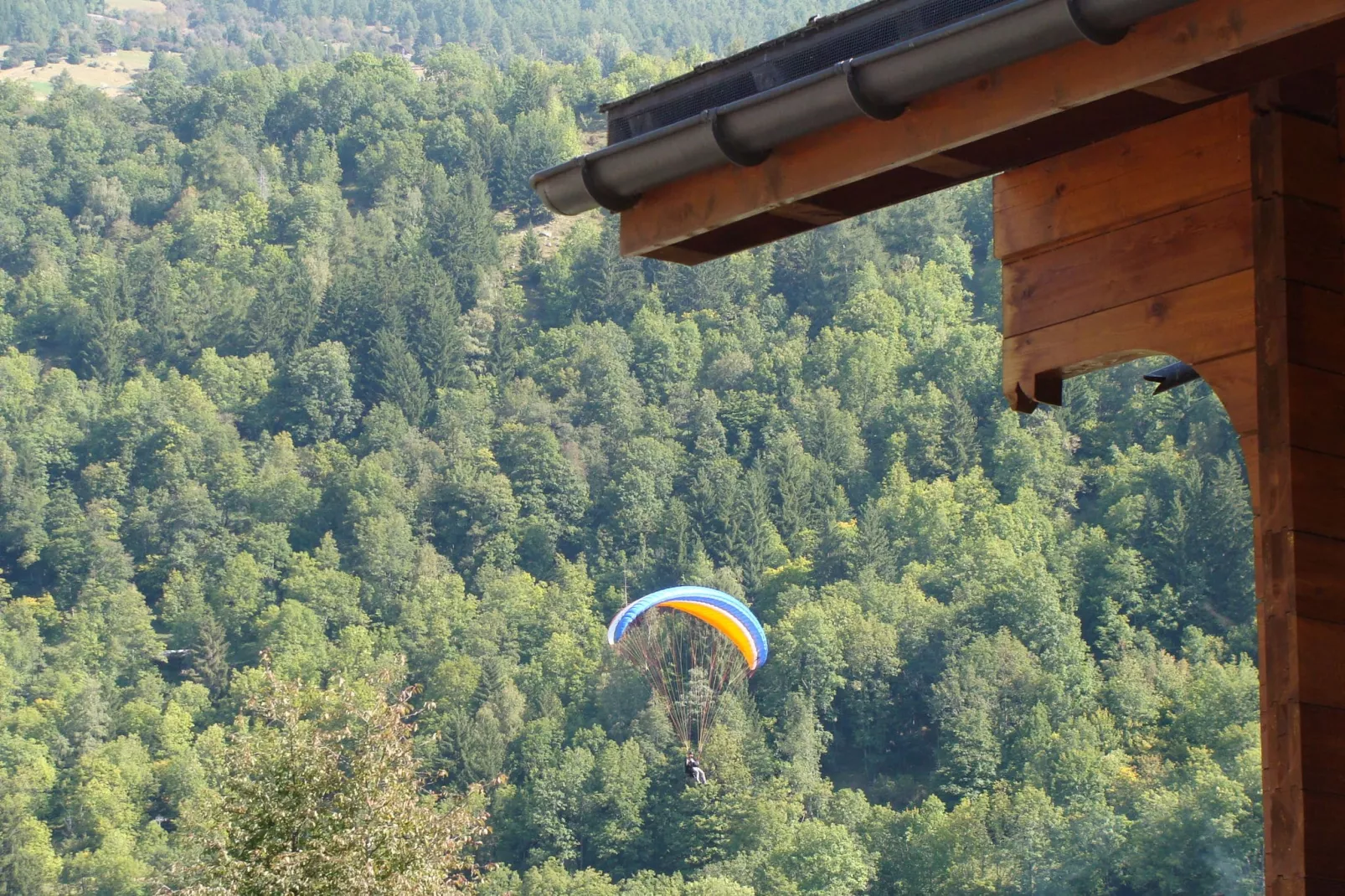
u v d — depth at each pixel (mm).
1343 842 8086
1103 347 9586
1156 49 7719
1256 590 8516
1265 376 8570
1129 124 9445
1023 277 10109
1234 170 9031
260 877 31453
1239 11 7426
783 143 9430
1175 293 9258
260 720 34000
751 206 9688
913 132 8789
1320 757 8109
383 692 34938
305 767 33312
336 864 31984
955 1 8406
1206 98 8758
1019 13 7812
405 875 32719
